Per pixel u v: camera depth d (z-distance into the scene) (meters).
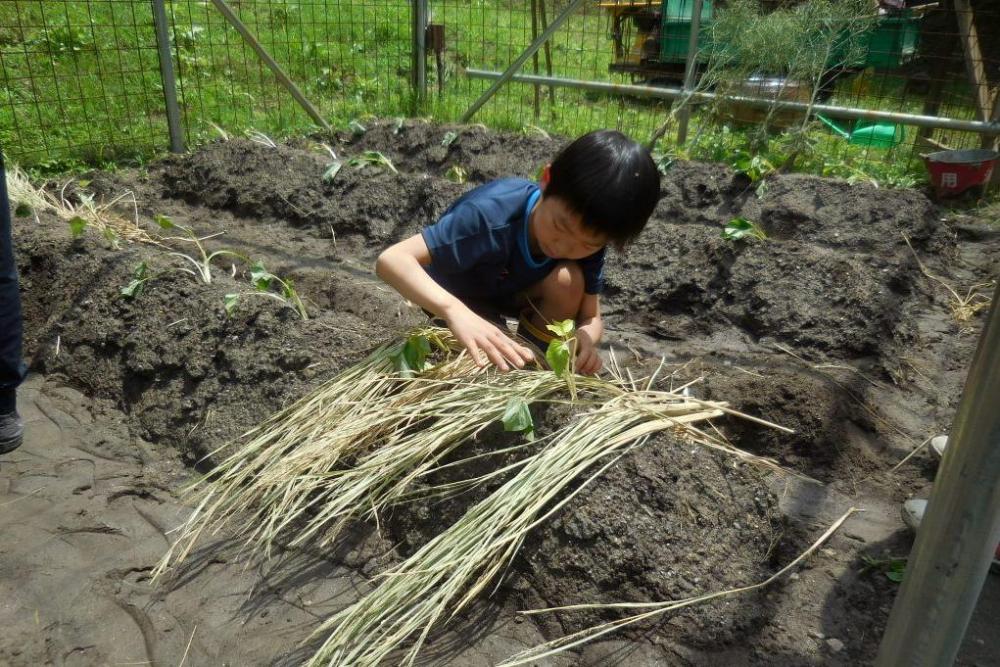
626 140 2.17
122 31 7.36
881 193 4.43
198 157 5.10
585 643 1.96
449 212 2.50
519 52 9.60
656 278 3.88
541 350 2.70
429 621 1.96
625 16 8.07
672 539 2.07
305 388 2.62
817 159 5.66
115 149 5.60
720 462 2.30
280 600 2.09
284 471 2.30
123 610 2.04
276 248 4.35
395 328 2.98
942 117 6.00
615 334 3.62
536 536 2.10
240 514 2.38
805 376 3.01
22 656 1.89
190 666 1.89
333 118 6.68
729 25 5.73
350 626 1.89
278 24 8.52
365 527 2.31
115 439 2.75
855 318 3.42
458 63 8.49
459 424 2.26
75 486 2.49
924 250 4.25
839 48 6.23
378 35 8.90
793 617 2.05
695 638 1.95
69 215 4.11
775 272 3.69
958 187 5.15
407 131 5.83
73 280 3.35
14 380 2.59
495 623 2.03
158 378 2.86
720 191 4.70
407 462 2.27
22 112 5.91
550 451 2.13
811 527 2.39
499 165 5.32
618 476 2.13
